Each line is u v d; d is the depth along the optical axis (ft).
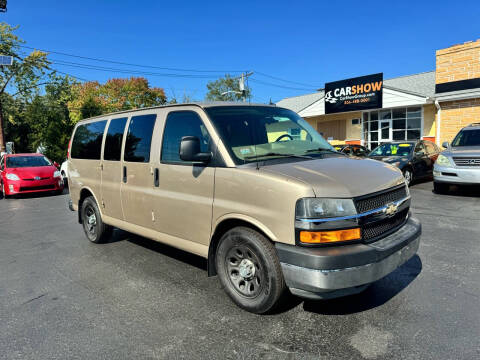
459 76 48.47
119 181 15.23
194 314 10.71
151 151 13.38
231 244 10.62
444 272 13.28
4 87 98.37
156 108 13.74
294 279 8.99
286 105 85.81
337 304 11.08
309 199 8.82
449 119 49.80
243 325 9.98
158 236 13.41
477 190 32.68
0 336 9.73
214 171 10.92
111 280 13.58
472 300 11.01
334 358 8.36
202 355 8.63
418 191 32.89
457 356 8.25
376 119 65.77
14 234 21.80
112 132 15.96
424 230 19.16
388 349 8.63
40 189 38.73
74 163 18.94
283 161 10.89
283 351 8.70
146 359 8.52
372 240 9.52
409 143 38.34
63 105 128.88
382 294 11.64
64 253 17.22
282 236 9.20
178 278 13.61
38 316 10.85
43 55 100.17
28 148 120.37
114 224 16.15
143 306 11.34
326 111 66.90
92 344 9.23
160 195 12.91
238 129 11.62
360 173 10.16
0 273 14.79
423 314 10.25
